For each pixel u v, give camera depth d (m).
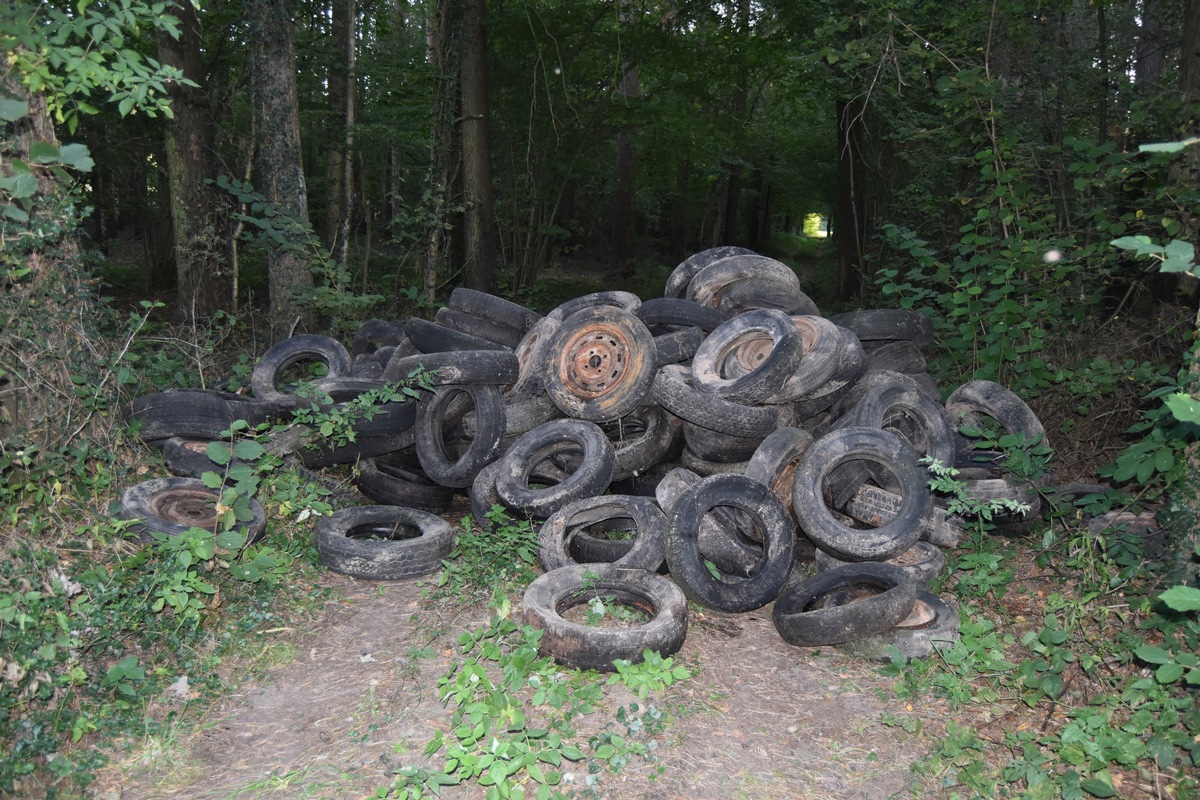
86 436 6.15
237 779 4.11
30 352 5.66
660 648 5.21
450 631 5.62
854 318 8.80
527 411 8.11
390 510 7.28
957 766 4.32
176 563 5.11
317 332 13.27
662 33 18.56
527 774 4.13
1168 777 4.15
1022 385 8.74
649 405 8.08
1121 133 12.68
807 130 25.50
